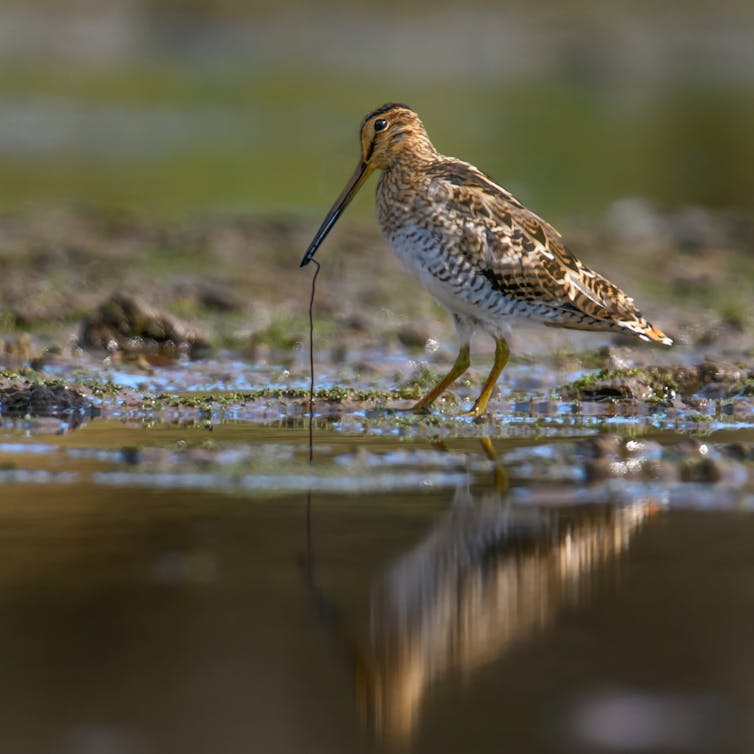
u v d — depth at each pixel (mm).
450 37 52312
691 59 50875
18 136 35938
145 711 6707
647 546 8969
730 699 6898
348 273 21641
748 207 29375
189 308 18422
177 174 31531
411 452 11328
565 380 14812
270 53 50781
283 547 8906
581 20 51969
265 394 13523
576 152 34562
